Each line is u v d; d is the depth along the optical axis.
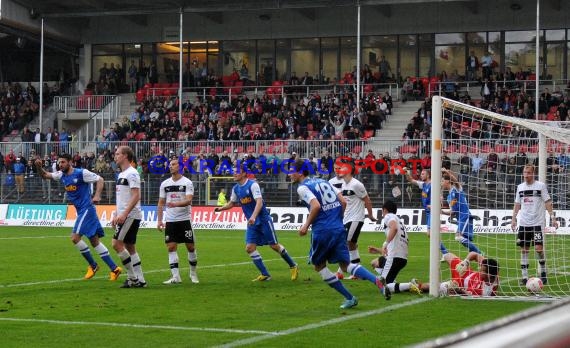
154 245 27.69
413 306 12.41
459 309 12.12
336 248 11.80
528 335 1.53
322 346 9.02
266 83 55.91
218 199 39.78
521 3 51.00
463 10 52.34
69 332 10.11
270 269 19.27
